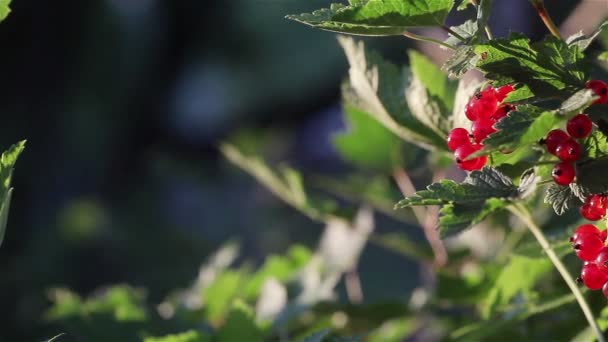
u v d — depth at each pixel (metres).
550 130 0.58
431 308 0.87
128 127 3.94
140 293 0.91
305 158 4.13
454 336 0.75
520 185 0.60
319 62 4.64
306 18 0.62
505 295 0.77
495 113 0.61
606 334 0.69
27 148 3.48
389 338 0.91
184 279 2.65
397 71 0.71
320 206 0.90
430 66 0.74
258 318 0.84
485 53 0.60
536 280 0.80
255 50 4.66
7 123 3.47
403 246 0.91
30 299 2.42
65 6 3.55
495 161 0.62
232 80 4.58
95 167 3.67
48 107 3.56
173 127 4.31
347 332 0.87
